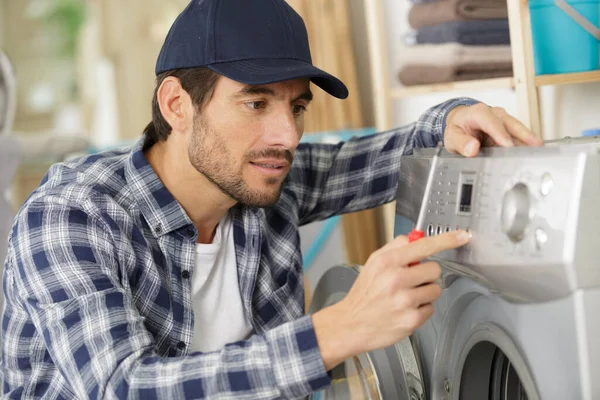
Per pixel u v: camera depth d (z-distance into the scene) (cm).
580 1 145
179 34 113
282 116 109
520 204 82
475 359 106
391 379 117
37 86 662
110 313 96
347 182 142
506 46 177
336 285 138
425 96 220
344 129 271
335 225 261
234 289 126
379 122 210
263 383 87
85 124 611
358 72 283
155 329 114
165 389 88
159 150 123
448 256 97
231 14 110
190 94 112
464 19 174
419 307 87
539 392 84
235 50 108
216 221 124
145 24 559
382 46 209
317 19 271
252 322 126
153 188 117
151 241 116
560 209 76
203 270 122
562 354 79
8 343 115
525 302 85
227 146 110
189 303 118
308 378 86
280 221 137
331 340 86
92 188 111
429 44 182
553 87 172
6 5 655
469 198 93
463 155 100
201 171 113
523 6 148
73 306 98
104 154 126
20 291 105
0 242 206
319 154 145
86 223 107
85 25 631
